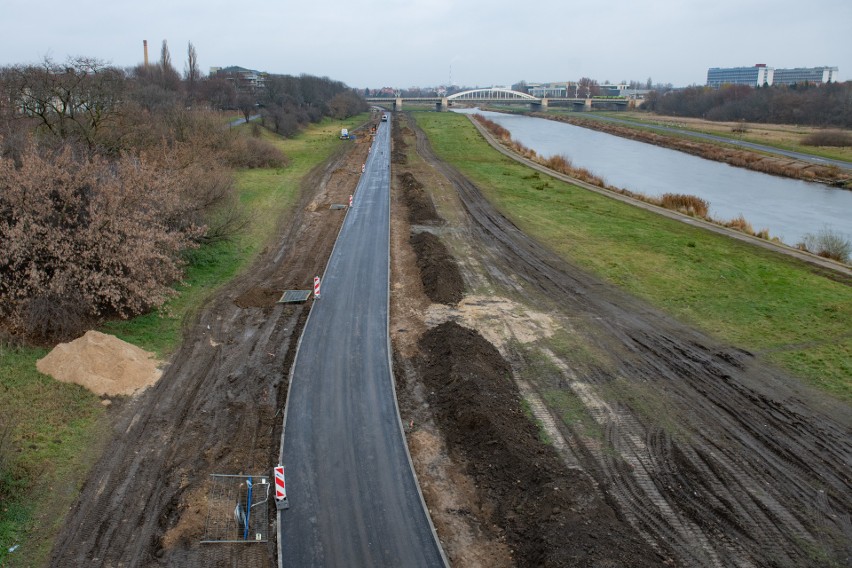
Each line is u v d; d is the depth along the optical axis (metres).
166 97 70.56
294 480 16.20
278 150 66.94
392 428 18.59
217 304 27.31
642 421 19.38
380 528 14.61
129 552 13.58
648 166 84.19
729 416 19.81
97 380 19.75
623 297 30.00
